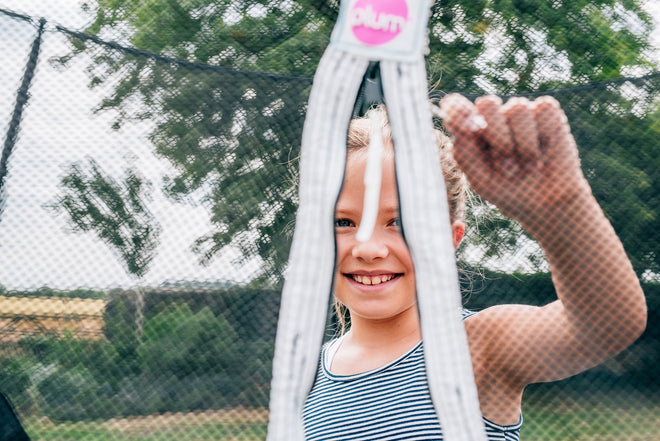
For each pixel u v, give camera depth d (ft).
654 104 4.23
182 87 4.60
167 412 4.24
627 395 4.12
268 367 4.31
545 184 2.22
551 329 2.89
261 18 5.34
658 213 4.16
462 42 4.84
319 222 1.90
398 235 2.78
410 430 2.95
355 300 2.86
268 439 1.88
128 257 4.31
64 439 4.14
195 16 5.32
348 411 3.14
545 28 4.77
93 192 4.29
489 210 4.18
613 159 4.24
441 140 3.38
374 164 1.84
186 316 4.34
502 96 4.50
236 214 4.51
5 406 3.92
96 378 4.23
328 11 5.16
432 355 1.82
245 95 4.67
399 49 1.83
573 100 4.34
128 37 5.04
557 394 4.29
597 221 2.30
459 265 4.21
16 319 4.16
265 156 4.62
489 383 3.06
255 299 4.40
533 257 4.19
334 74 1.88
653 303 4.09
